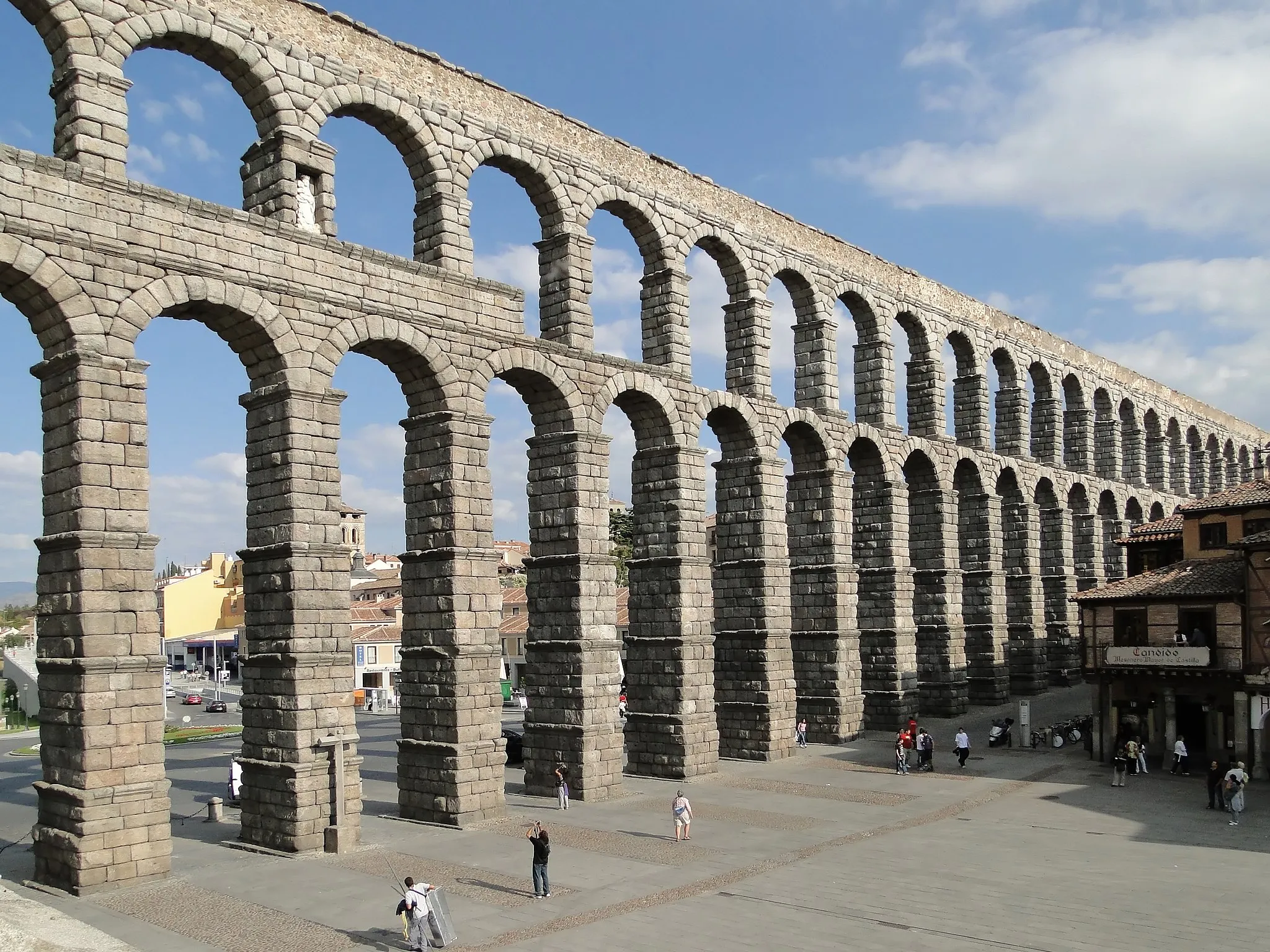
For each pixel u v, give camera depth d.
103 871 28.83
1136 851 33.59
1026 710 57.50
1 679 131.88
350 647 34.91
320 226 36.16
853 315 63.06
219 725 95.31
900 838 35.84
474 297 40.34
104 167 30.88
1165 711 49.75
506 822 38.34
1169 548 58.38
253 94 35.47
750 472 53.19
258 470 35.16
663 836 36.16
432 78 40.31
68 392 29.89
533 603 44.47
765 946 24.53
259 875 30.89
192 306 33.03
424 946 24.05
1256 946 24.14
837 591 57.41
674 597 48.28
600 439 44.47
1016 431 75.75
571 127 45.56
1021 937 25.03
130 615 29.83
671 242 49.53
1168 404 100.50
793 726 53.69
